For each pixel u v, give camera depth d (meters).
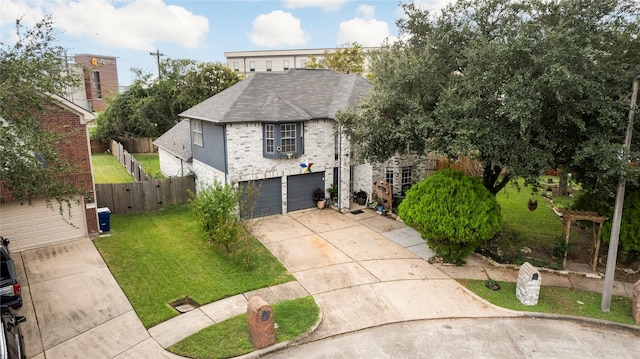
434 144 12.23
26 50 9.38
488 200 12.76
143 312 10.24
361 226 17.31
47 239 14.52
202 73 36.09
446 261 13.64
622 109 10.53
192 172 20.61
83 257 13.53
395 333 9.67
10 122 9.05
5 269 10.17
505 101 10.34
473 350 9.09
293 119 17.52
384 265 13.44
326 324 9.96
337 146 19.58
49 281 11.83
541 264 13.60
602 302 10.74
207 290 11.45
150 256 13.70
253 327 8.80
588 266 13.65
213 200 13.48
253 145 17.44
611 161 10.05
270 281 12.10
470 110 11.06
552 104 11.30
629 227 12.60
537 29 10.52
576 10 10.41
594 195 13.10
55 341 9.02
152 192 18.80
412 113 12.40
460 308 10.86
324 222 17.80
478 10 12.23
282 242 15.35
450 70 12.90
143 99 36.00
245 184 17.56
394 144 13.92
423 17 13.38
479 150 11.95
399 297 11.34
